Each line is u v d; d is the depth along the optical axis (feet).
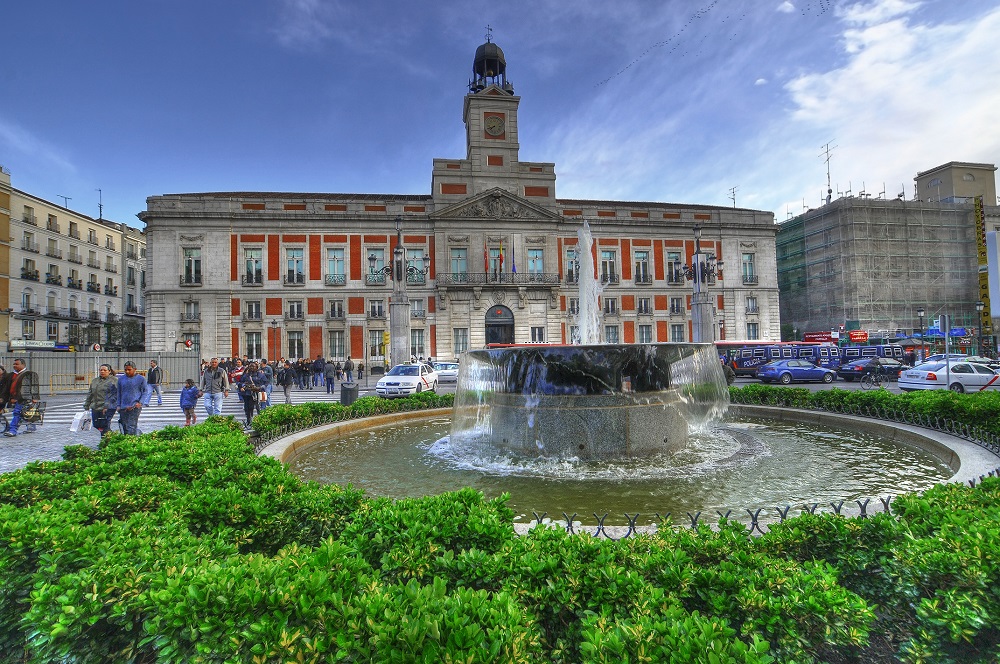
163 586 7.97
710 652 6.13
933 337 128.16
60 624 7.57
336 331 118.83
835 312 138.82
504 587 8.18
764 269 136.77
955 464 21.44
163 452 18.34
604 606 7.66
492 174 127.13
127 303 178.60
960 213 143.95
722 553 9.65
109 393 31.09
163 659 7.11
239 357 110.32
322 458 26.76
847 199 137.08
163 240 113.91
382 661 6.22
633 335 130.00
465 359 32.14
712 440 29.45
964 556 8.07
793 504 17.62
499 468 24.04
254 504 12.60
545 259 126.21
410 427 36.32
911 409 29.01
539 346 26.71
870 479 20.85
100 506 12.44
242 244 116.67
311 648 6.57
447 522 10.77
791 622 7.35
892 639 8.75
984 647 7.66
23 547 9.66
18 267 135.44
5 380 37.52
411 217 121.60
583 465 24.25
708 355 33.09
